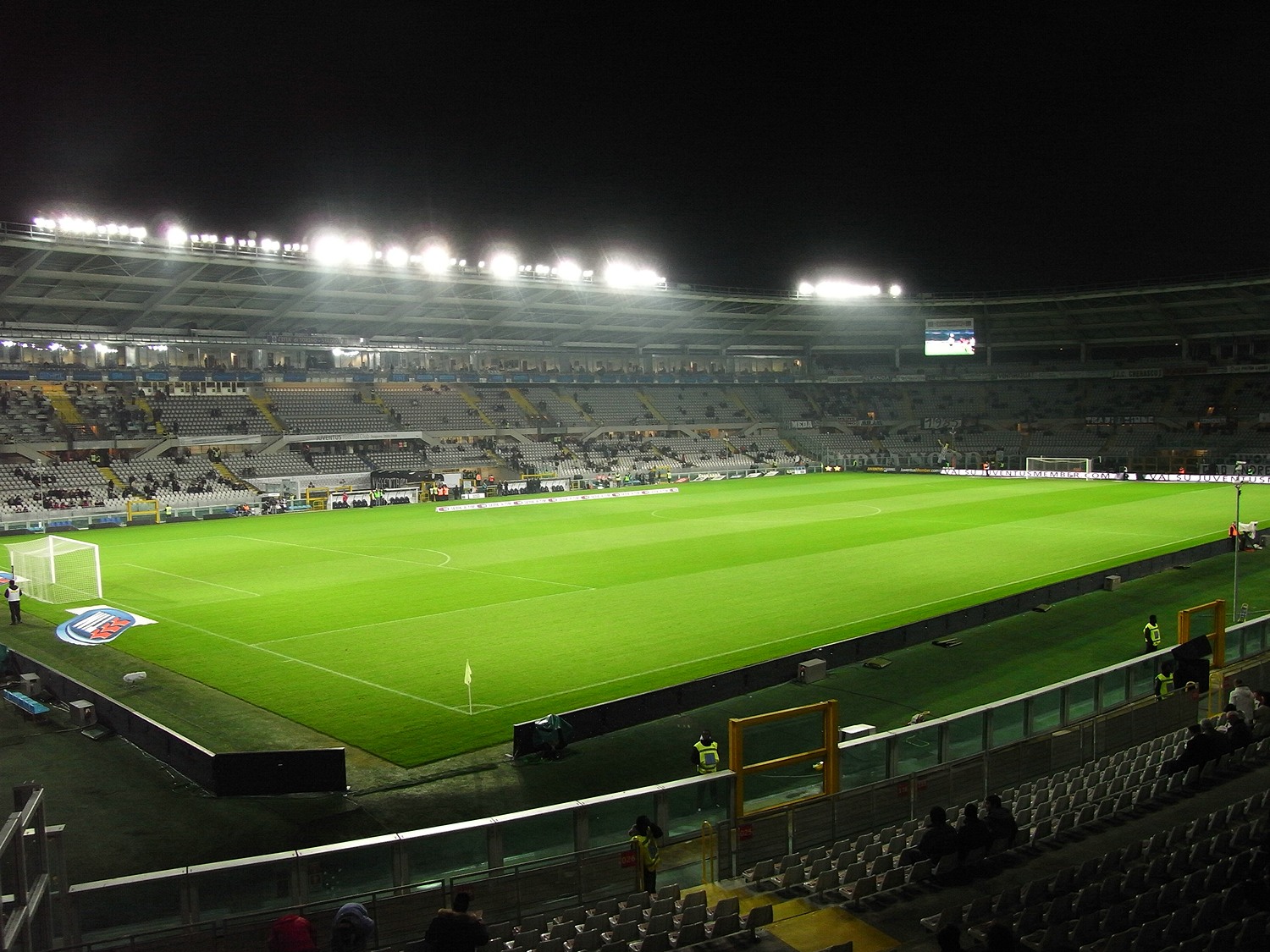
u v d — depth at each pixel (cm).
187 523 6175
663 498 7419
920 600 3409
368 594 3669
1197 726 1653
